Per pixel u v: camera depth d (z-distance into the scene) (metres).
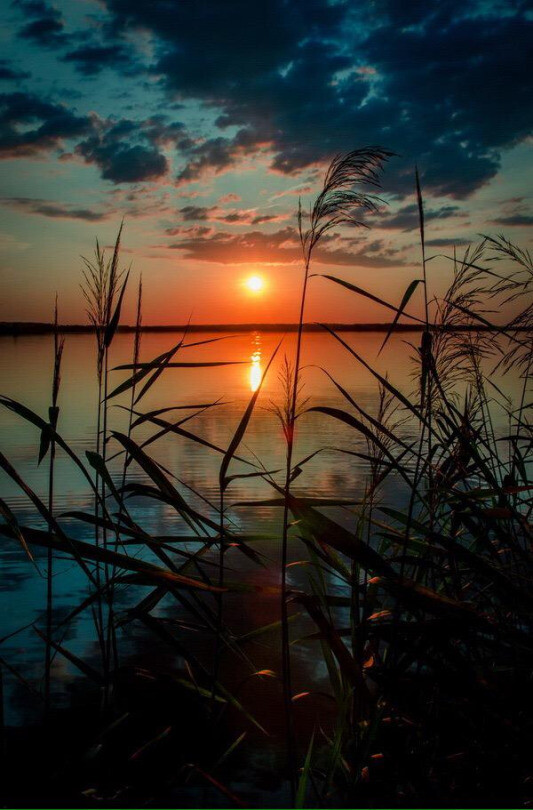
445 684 1.64
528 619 1.78
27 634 4.30
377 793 1.80
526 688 1.69
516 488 1.95
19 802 1.65
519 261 2.15
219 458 10.61
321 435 12.92
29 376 27.48
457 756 1.84
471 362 2.20
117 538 1.93
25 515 7.06
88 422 14.77
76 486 8.55
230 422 14.88
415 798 1.74
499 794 1.67
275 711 3.30
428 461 1.97
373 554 1.62
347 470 9.50
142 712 2.49
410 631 1.67
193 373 35.69
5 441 12.18
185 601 1.95
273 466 9.93
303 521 1.70
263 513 7.07
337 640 1.60
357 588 1.85
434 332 1.99
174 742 2.25
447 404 2.06
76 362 37.19
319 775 2.28
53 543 1.81
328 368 33.34
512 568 2.01
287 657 1.72
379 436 2.03
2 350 53.22
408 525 1.79
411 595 1.63
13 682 3.63
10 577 5.36
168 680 2.04
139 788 1.95
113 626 1.99
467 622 1.63
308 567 5.22
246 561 5.46
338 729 1.83
